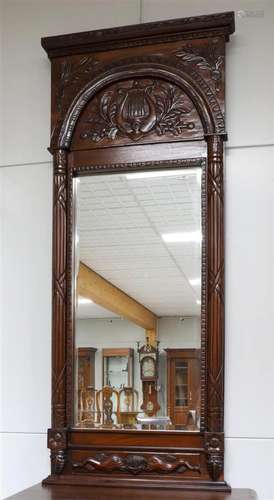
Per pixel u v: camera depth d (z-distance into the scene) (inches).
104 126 89.7
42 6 97.3
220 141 84.4
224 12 87.9
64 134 90.2
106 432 85.2
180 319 84.6
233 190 86.4
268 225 85.0
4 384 93.1
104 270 88.2
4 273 95.0
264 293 84.2
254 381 83.2
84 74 90.7
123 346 86.3
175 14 91.4
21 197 95.5
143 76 88.5
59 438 85.8
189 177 86.6
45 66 96.5
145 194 88.2
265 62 87.2
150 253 87.0
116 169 88.8
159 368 84.7
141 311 86.4
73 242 89.3
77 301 88.4
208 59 86.1
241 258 85.1
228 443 82.7
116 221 88.7
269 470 81.6
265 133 86.4
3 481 91.4
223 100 85.1
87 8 95.3
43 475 90.1
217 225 83.1
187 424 82.7
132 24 93.0
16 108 97.0
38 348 92.4
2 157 97.0
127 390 85.4
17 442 91.7
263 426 82.4
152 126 87.9
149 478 82.5
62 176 89.7
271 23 87.7
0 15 98.8
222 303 82.8
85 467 85.0
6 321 94.1
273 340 83.3
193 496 76.6
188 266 85.1
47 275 93.2
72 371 87.3
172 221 86.6
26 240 94.7
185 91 86.7
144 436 84.0
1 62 97.7
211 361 82.0
